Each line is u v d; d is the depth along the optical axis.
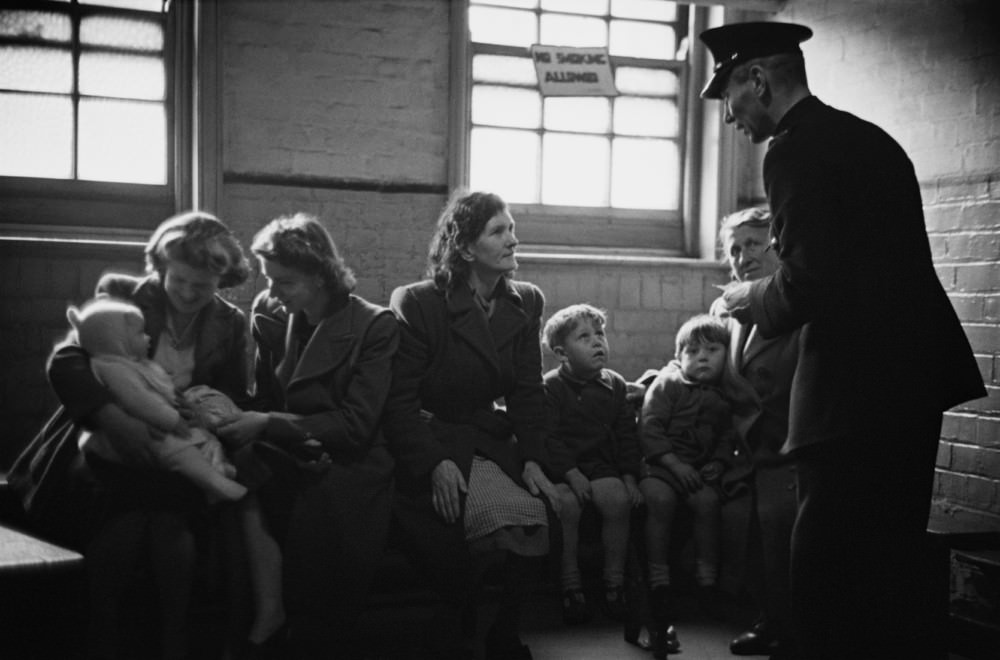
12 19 4.02
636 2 4.88
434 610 3.38
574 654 3.23
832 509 2.57
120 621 2.98
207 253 2.89
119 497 2.83
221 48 4.09
